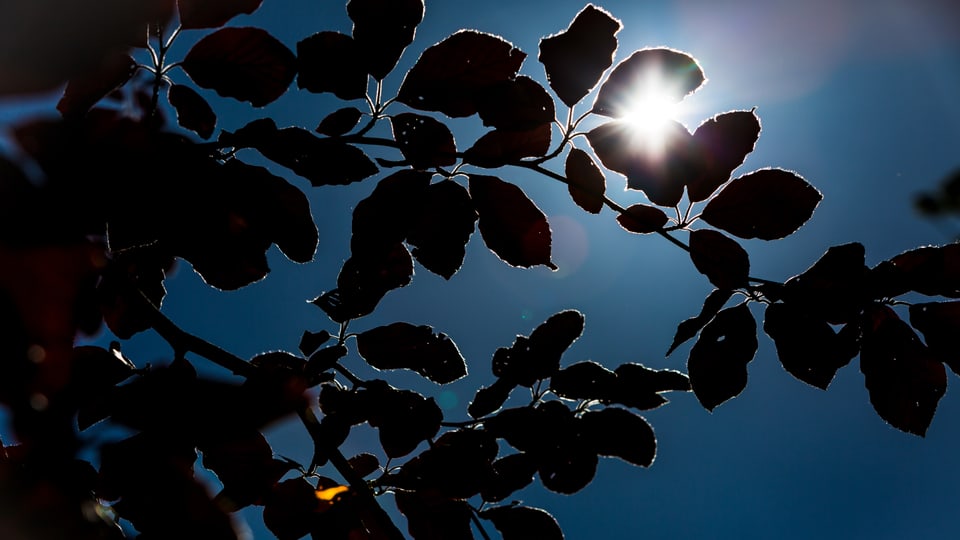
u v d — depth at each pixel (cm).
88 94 71
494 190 82
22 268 56
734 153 78
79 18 54
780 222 80
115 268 76
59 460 61
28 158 60
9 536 59
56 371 59
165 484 65
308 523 83
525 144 80
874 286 80
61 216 58
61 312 57
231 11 73
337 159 79
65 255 58
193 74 76
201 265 77
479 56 79
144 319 78
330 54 77
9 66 54
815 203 80
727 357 82
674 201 79
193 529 64
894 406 81
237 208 77
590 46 77
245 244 77
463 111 80
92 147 61
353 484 82
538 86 79
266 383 70
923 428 81
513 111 79
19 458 61
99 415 72
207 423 69
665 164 79
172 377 70
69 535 60
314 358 84
